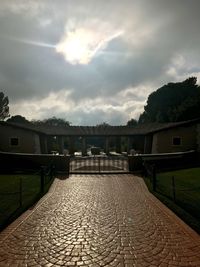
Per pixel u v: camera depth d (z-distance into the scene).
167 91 53.28
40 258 5.01
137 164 17.59
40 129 28.98
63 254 5.17
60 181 13.89
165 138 24.86
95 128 32.59
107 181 13.85
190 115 41.62
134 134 29.02
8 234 6.25
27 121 55.94
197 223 6.85
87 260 4.90
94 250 5.34
